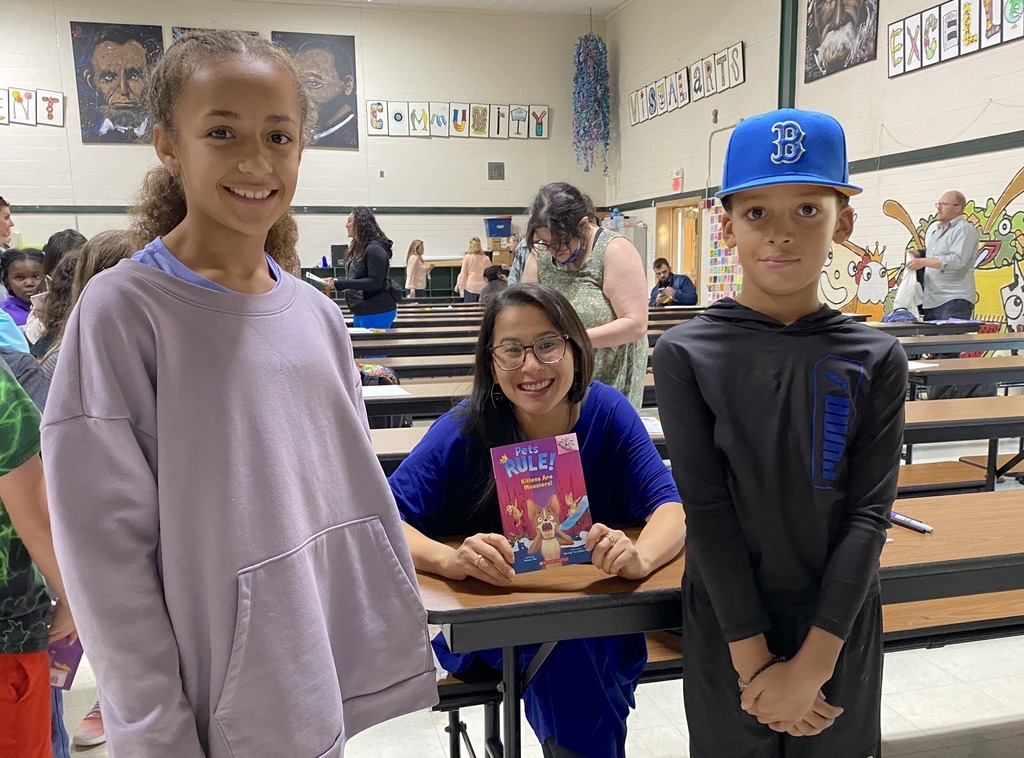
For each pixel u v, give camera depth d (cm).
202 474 84
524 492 121
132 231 104
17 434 105
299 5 1085
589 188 1230
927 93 636
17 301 321
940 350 414
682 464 107
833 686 108
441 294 1198
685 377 108
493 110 1177
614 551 118
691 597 112
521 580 120
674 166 1043
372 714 103
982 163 590
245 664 85
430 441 145
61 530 79
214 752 86
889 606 166
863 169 712
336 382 99
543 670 133
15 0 984
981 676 225
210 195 85
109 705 82
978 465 316
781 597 107
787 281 102
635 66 1123
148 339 84
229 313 88
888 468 103
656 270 934
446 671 144
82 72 1015
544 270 245
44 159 1023
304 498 93
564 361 134
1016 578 128
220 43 86
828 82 749
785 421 103
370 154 1144
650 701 215
